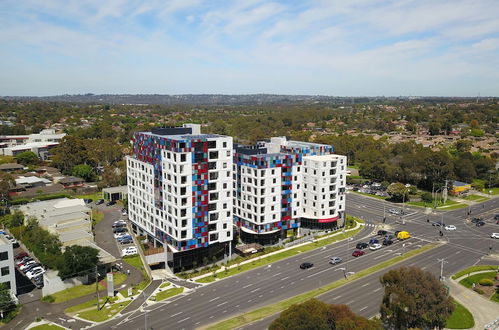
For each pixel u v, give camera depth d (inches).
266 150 5935.0
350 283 4284.0
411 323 3048.7
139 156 5472.4
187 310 3737.7
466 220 6737.2
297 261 4945.9
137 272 4623.5
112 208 7367.1
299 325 2536.9
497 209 7431.1
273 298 3959.2
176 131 5556.1
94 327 3454.7
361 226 6387.8
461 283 4298.7
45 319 3592.5
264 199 5438.0
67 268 4192.9
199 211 4694.9
